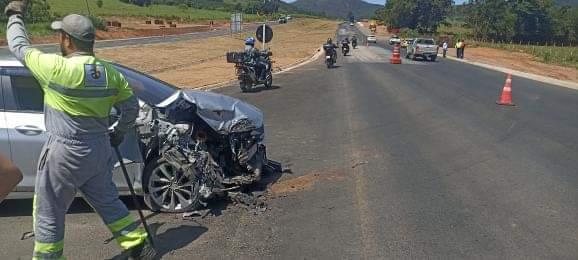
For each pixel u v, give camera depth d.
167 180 5.50
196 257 4.50
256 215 5.50
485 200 6.08
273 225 5.24
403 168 7.48
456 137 9.84
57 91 3.61
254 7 182.75
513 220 5.45
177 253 4.58
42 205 3.80
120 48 43.53
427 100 15.47
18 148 5.32
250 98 15.85
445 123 11.44
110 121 4.94
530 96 17.44
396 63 34.88
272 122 11.48
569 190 6.51
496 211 5.71
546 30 103.62
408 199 6.08
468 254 4.61
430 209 5.75
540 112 13.54
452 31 126.44
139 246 4.27
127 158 5.39
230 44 57.72
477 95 17.11
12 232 5.01
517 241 4.91
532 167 7.64
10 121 5.32
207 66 29.53
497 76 26.22
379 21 162.00
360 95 16.48
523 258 4.55
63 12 81.12
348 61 36.50
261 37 23.25
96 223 5.23
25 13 3.94
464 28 127.38
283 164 7.62
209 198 5.80
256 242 4.82
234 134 5.97
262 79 17.98
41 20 62.97
